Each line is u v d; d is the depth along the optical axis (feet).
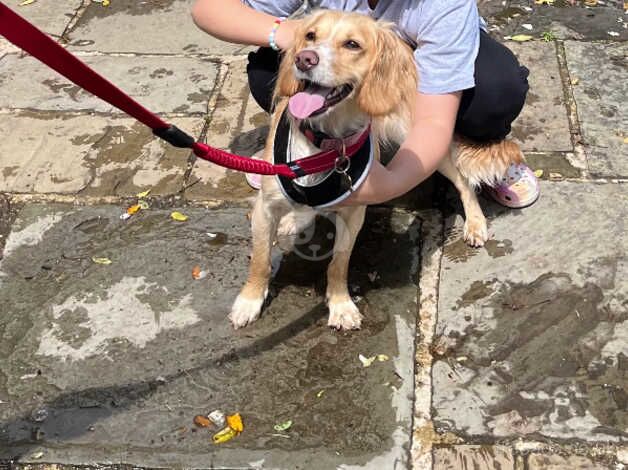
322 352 4.47
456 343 4.52
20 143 5.82
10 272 4.91
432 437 4.09
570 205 5.32
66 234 5.15
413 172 4.14
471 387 4.31
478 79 4.61
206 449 4.03
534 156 5.70
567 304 4.71
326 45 3.90
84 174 5.57
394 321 4.64
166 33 7.02
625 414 4.17
